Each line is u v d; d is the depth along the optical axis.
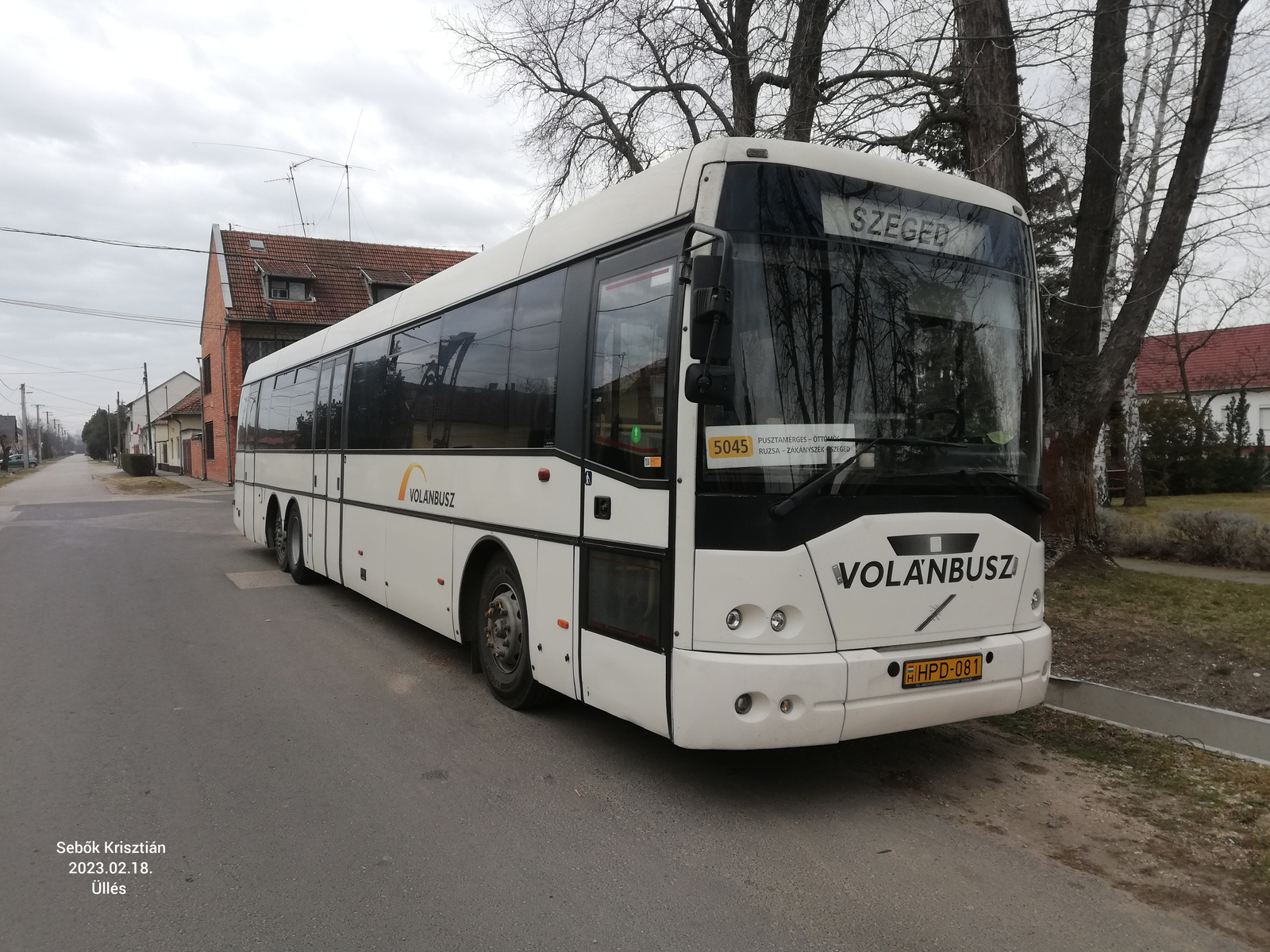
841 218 4.28
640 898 3.46
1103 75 8.88
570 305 5.12
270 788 4.59
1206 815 4.21
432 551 6.91
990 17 8.62
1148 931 3.23
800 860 3.79
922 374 4.41
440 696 6.29
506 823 4.16
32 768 4.87
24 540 17.17
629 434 4.46
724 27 12.25
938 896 3.48
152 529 19.36
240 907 3.39
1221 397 40.66
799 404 4.05
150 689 6.47
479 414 6.18
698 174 4.20
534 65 14.16
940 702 4.24
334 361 9.65
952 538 4.36
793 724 3.90
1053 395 9.64
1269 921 3.30
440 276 7.32
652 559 4.21
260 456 13.26
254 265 37.78
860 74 9.98
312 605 9.88
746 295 4.02
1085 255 9.44
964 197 4.69
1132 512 19.50
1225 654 6.53
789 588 3.93
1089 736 5.36
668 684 4.07
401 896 3.47
